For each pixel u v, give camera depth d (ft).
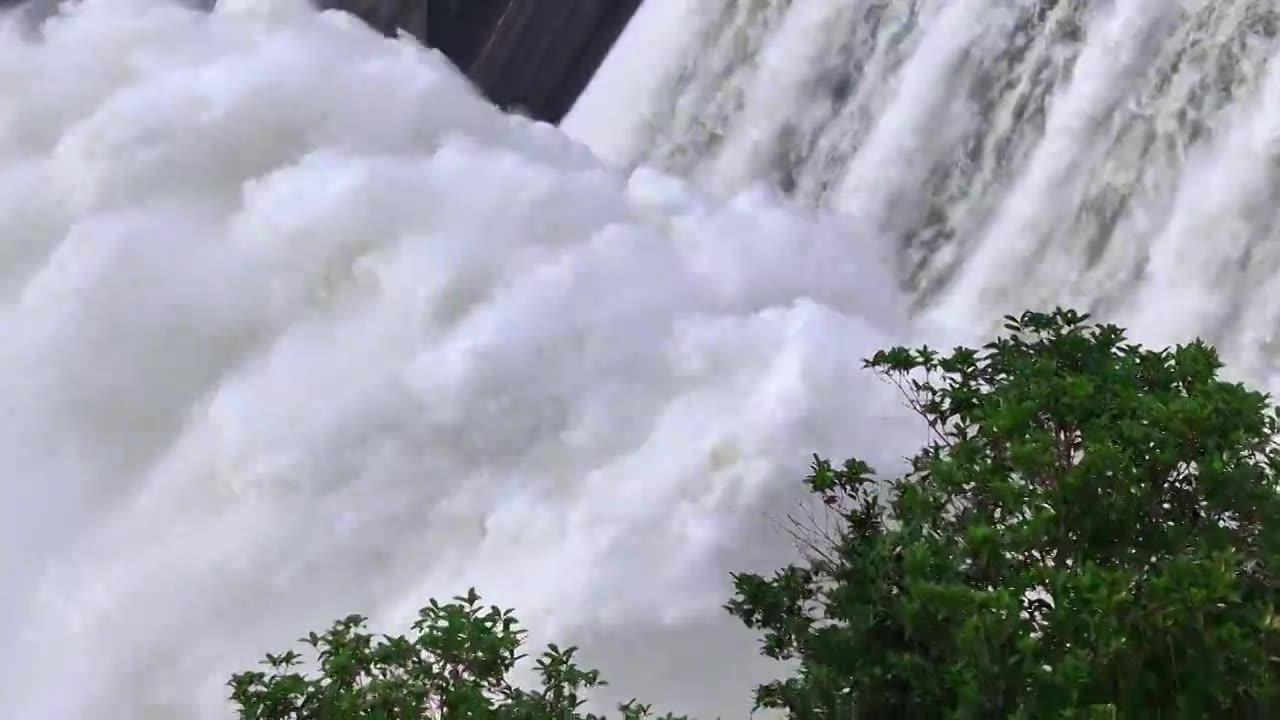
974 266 60.90
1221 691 19.24
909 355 26.91
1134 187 55.67
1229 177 52.24
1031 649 19.83
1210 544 21.27
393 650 23.11
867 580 23.89
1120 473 21.27
